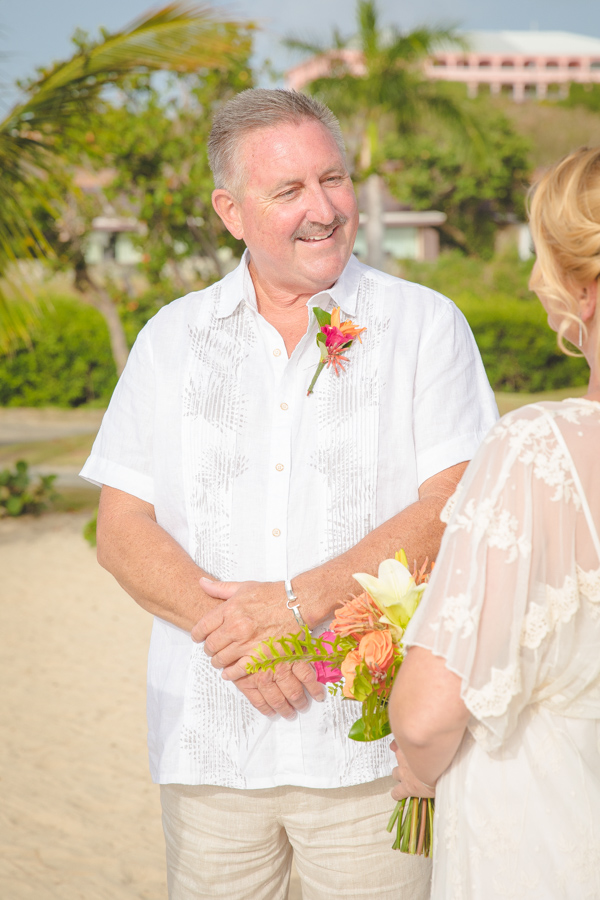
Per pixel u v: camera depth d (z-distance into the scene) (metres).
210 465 1.94
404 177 29.94
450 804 1.38
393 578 1.50
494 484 1.27
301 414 1.92
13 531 9.27
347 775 1.79
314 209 1.85
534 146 30.34
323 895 1.88
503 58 48.06
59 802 3.79
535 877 1.30
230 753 1.84
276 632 1.75
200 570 1.89
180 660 1.92
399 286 2.02
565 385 22.41
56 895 3.09
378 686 1.48
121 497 2.04
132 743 4.38
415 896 1.87
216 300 2.04
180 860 1.94
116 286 13.62
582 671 1.30
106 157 10.74
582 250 1.26
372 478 1.90
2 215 6.90
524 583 1.24
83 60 6.33
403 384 1.93
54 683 5.15
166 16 6.08
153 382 2.04
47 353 22.12
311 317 1.95
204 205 11.55
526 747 1.34
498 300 24.84
